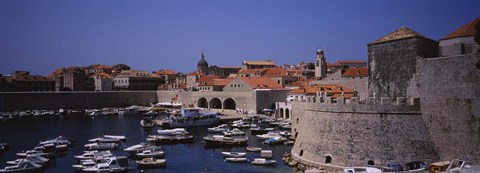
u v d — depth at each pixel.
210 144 89.56
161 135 98.62
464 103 51.31
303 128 67.19
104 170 64.56
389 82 60.72
